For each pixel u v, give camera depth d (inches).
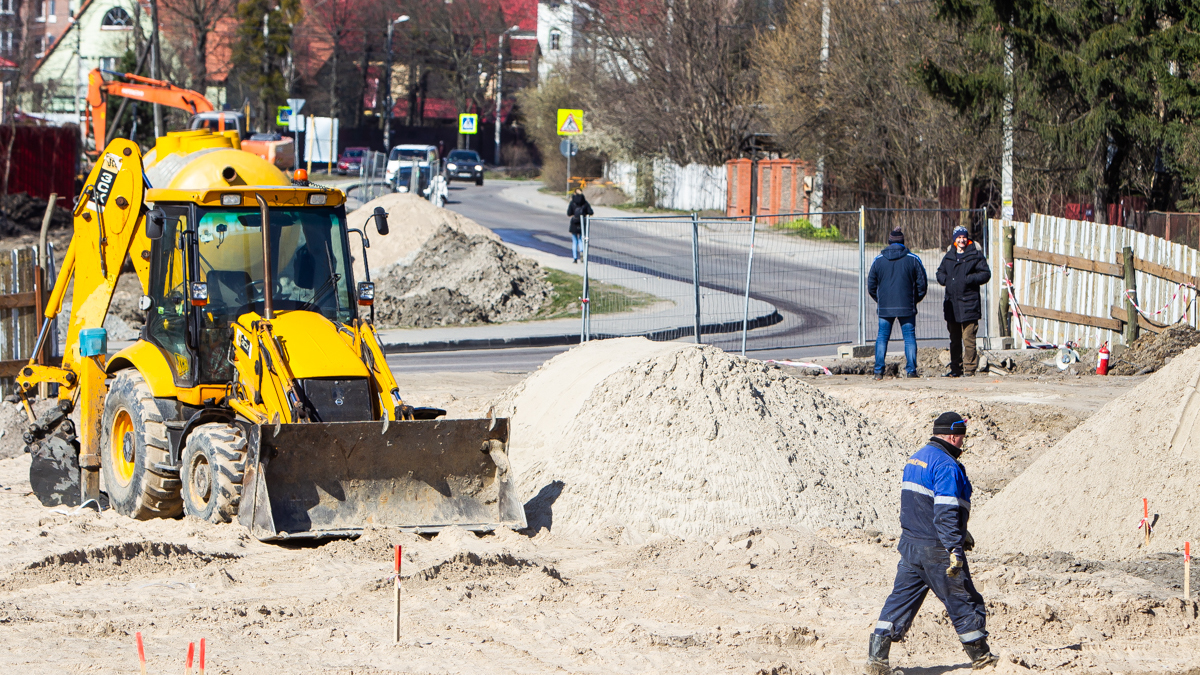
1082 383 2581.2
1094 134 4094.5
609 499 1593.3
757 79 7362.2
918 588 1024.2
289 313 1552.7
